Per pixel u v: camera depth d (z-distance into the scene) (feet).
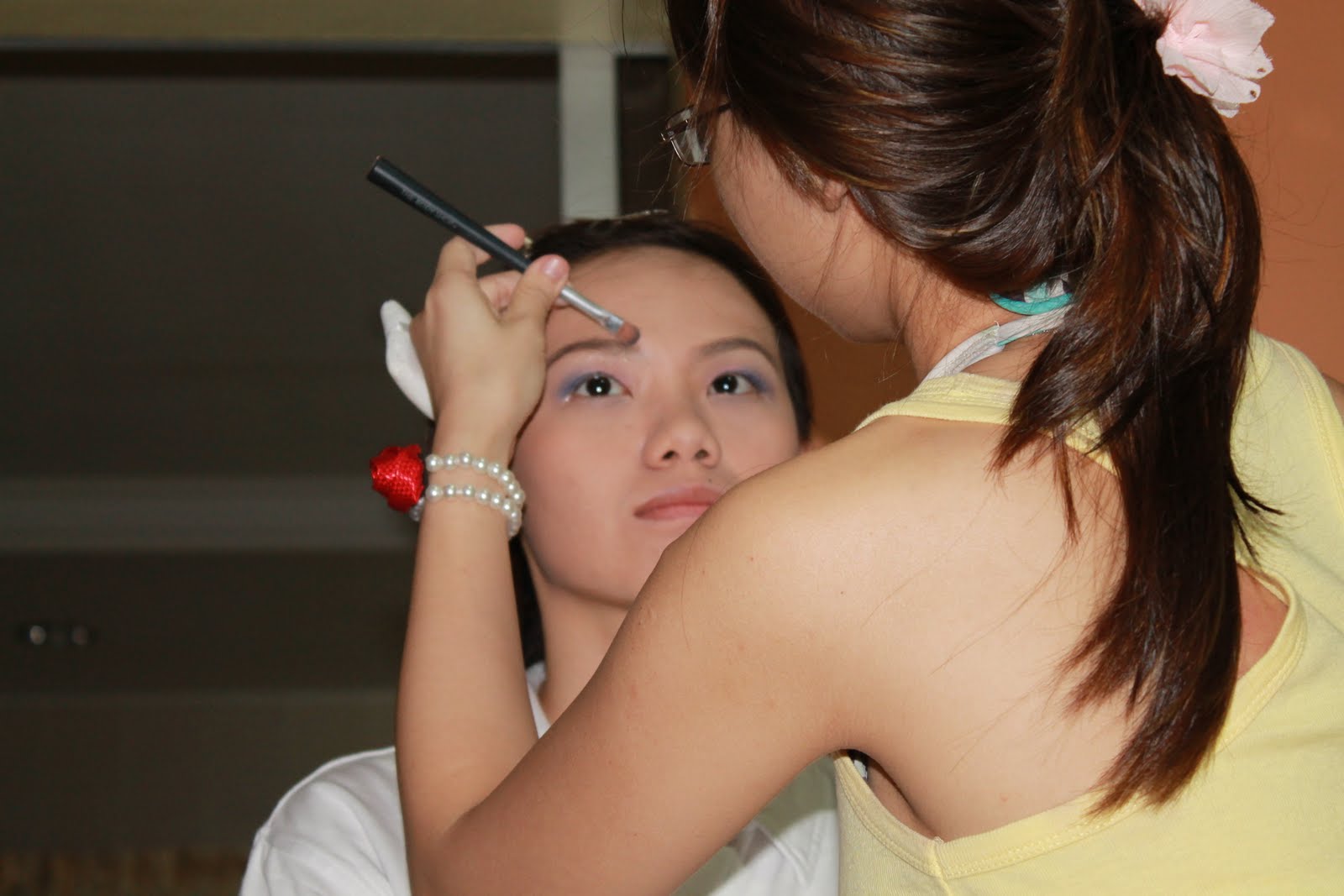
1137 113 2.04
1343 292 4.60
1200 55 2.08
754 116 2.13
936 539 1.93
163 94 10.05
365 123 10.44
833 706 1.97
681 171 3.09
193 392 15.48
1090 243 2.07
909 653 1.92
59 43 4.89
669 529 3.30
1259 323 4.64
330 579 18.07
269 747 19.60
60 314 13.52
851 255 2.22
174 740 19.57
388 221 11.86
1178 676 1.85
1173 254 2.00
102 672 19.25
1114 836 1.88
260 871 3.28
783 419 3.51
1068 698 1.89
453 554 2.72
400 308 3.41
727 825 2.06
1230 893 1.86
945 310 2.22
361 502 17.76
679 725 2.01
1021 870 1.91
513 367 2.92
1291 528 2.16
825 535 1.94
